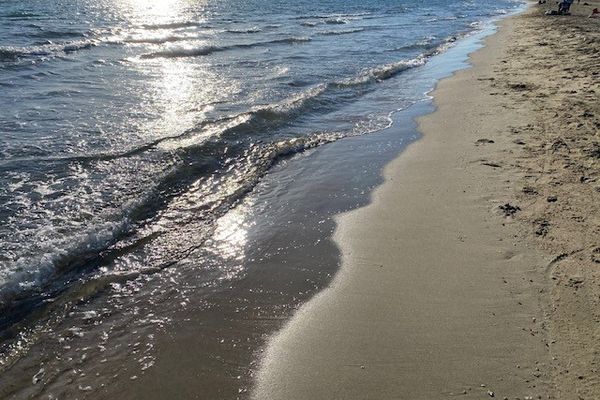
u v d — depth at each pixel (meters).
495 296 4.81
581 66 14.58
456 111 11.33
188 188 7.66
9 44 19.62
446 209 6.63
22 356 4.34
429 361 4.07
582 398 3.58
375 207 6.94
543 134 8.99
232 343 4.46
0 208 6.68
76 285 5.29
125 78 14.52
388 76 15.84
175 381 4.05
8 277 5.24
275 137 9.96
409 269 5.41
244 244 6.15
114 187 7.45
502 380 3.81
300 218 6.77
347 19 33.06
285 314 4.84
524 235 5.80
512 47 20.23
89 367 4.23
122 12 35.22
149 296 5.16
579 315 4.44
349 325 4.59
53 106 11.35
